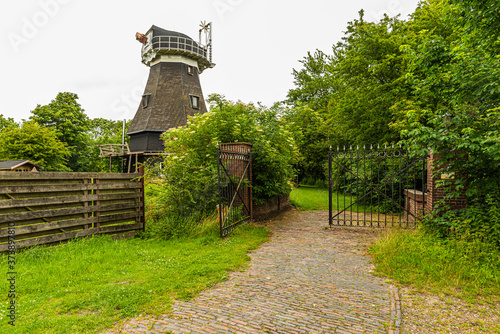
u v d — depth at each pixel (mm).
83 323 3135
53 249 5570
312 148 24219
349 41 15305
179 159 7988
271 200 10844
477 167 5707
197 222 7598
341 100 16109
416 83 6984
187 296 3863
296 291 4055
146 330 3041
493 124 5355
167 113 28766
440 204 6641
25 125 25391
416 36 12133
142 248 6156
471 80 5984
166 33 30766
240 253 5789
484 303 3664
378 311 3475
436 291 3986
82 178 6559
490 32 5840
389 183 12492
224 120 10203
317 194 19281
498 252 4848
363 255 5754
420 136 5816
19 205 5492
